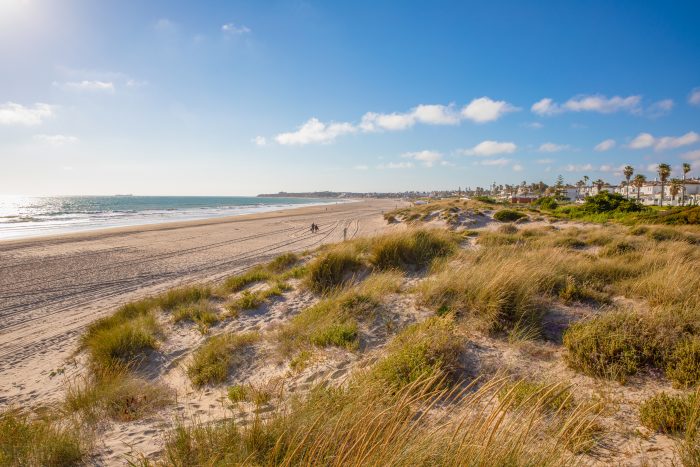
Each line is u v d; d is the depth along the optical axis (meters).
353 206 108.69
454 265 9.02
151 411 4.48
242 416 3.90
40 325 9.93
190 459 3.05
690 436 2.71
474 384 4.02
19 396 5.81
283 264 13.45
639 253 9.48
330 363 5.05
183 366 6.01
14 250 23.56
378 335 5.82
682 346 4.00
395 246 10.08
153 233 33.50
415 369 4.04
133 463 3.10
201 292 10.06
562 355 4.46
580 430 2.91
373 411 2.97
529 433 2.86
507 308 5.61
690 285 5.70
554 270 7.23
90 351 7.07
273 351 5.87
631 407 3.37
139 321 7.93
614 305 5.93
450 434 2.70
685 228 17.39
